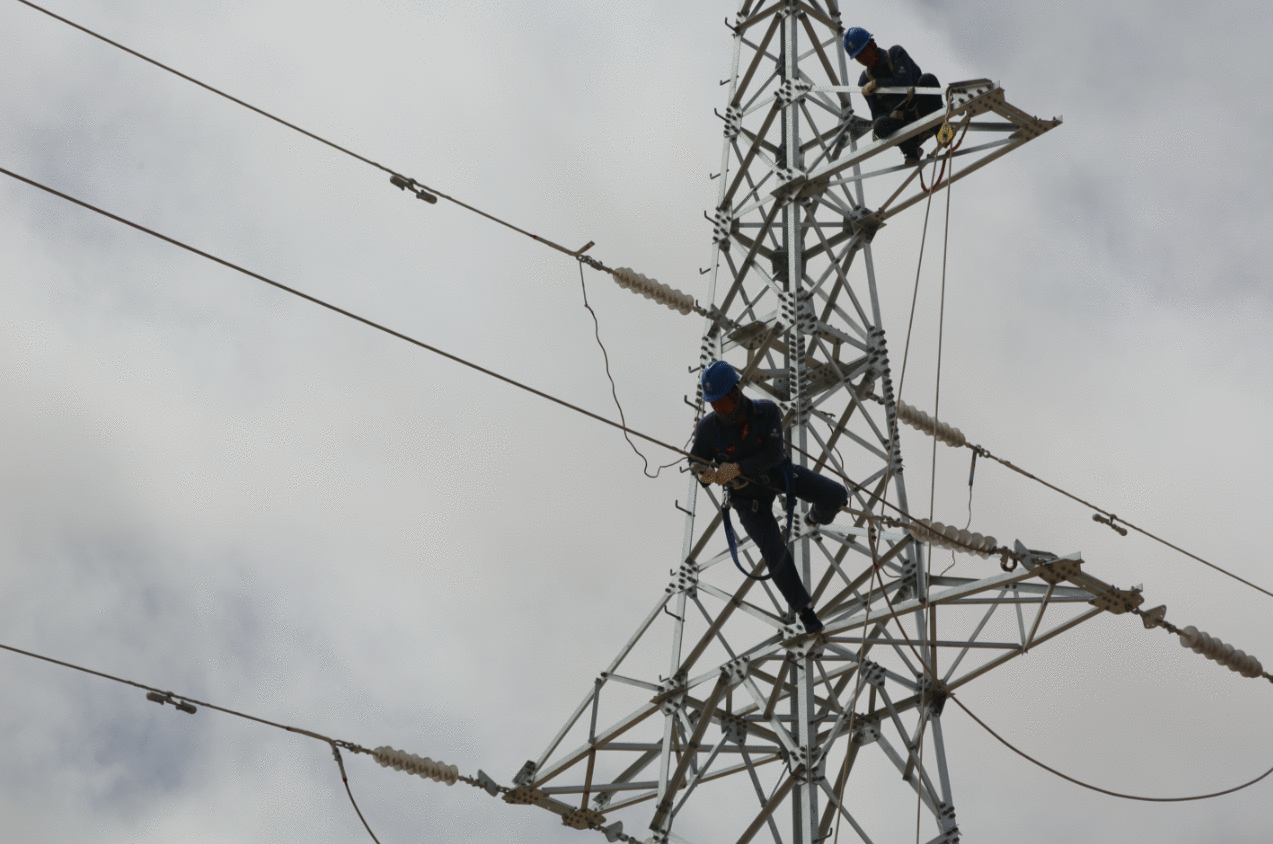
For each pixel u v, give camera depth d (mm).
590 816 25391
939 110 24781
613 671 25547
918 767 21969
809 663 22906
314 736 24750
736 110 29234
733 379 19047
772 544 20234
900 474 24469
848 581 24156
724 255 28000
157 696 23438
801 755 22391
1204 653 21875
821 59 29797
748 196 28547
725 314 26984
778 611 24031
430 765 24953
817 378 26484
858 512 21078
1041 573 21156
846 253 27281
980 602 22219
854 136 28031
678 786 23859
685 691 24453
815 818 21906
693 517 25750
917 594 23422
